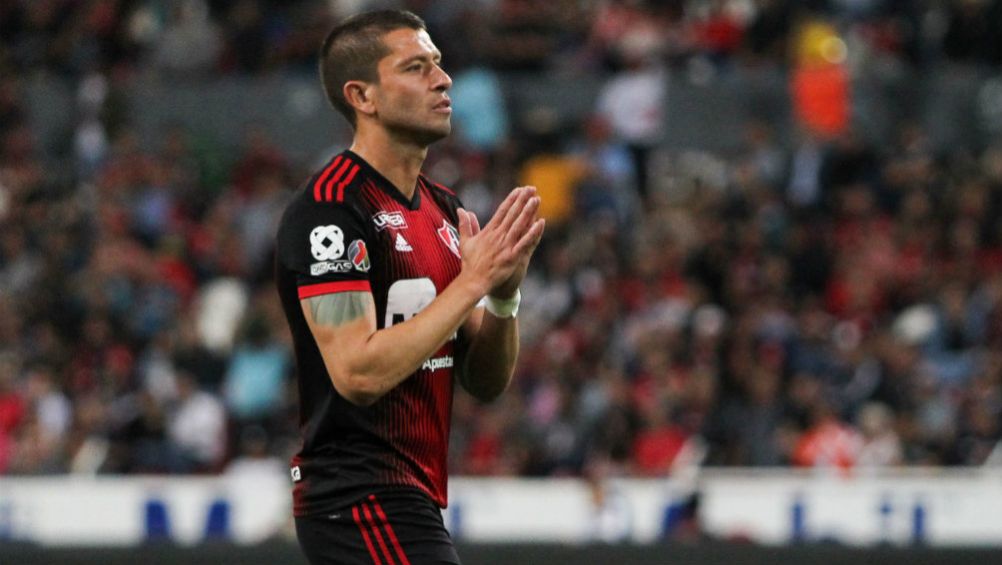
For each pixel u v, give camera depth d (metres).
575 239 50.00
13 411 44.72
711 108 56.81
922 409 42.28
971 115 57.25
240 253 51.16
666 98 56.78
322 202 15.02
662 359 42.72
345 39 15.59
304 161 58.09
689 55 58.00
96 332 47.56
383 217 15.26
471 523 36.44
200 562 31.22
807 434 40.62
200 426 42.81
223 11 61.91
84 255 51.72
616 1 59.69
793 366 43.50
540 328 46.06
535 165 53.47
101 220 53.03
